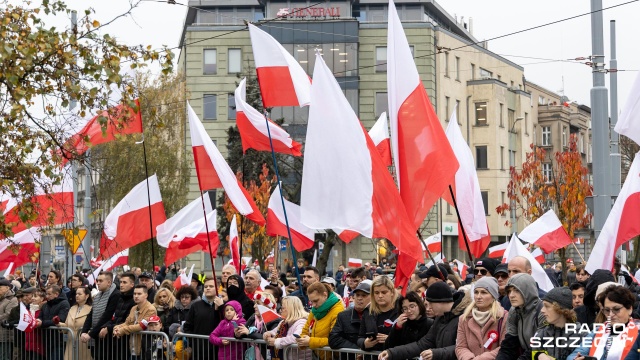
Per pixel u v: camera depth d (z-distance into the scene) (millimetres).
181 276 18047
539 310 8422
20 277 27641
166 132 47156
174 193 46312
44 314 14984
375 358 9922
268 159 46875
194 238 17203
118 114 14211
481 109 65812
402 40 11250
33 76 13008
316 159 11195
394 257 40688
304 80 13812
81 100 13094
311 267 13828
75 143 14422
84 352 14375
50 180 14844
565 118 80000
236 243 17672
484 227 14242
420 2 65438
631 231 12164
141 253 43438
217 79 59312
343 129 11148
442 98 61000
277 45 13836
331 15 59688
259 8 66250
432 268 11234
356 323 10297
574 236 37312
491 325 8797
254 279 13102
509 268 9695
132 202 17078
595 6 19609
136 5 13070
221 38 59375
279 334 11266
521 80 75500
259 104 51469
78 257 34156
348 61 58344
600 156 19391
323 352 10586
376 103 58938
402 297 9734
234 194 14633
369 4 66125
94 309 13992
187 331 12562
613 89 24906
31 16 12703
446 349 8961
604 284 7938
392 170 32469
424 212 10898
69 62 12664
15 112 12570
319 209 11188
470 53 65938
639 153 12227
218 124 59219
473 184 14234
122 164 40781
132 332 13102
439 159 10930
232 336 11742
